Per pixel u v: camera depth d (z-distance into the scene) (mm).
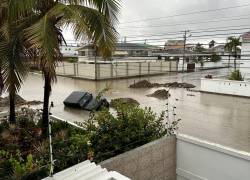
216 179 4520
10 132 5289
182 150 4930
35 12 4742
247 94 18375
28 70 4859
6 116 7188
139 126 4953
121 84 25578
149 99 17703
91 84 25344
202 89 20969
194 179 4809
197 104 16031
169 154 4879
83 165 3600
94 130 4703
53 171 3490
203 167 4672
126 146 4559
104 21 4512
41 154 3992
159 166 4707
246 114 13352
